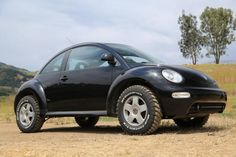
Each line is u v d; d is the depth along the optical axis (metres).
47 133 8.52
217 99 7.40
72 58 8.62
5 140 7.39
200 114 7.30
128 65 7.63
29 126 8.93
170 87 6.98
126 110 7.34
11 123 12.83
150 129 7.06
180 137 6.53
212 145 5.65
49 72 8.95
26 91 9.10
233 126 8.31
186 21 103.62
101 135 7.65
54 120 12.43
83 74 8.18
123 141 6.21
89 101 8.04
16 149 5.52
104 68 7.89
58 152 5.22
